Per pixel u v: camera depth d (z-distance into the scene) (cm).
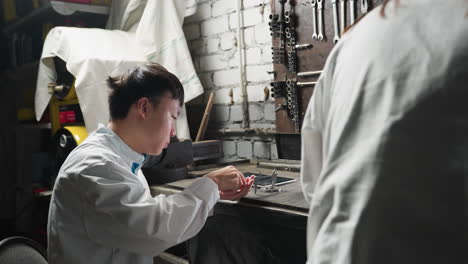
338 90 57
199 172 208
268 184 162
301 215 123
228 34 255
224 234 144
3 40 350
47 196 240
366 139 51
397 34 53
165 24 244
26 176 324
